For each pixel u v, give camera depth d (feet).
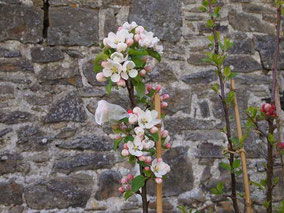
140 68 4.33
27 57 7.60
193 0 8.46
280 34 5.78
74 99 7.67
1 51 7.47
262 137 8.36
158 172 4.21
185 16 8.39
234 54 8.55
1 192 7.13
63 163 7.43
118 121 4.17
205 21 8.47
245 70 8.54
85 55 7.84
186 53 8.30
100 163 7.57
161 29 8.19
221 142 8.13
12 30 7.55
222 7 8.63
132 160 4.27
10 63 7.48
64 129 7.52
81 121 7.63
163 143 4.44
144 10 8.16
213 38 5.86
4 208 7.11
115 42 4.10
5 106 7.33
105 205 7.48
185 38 8.33
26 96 7.47
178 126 7.98
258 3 8.89
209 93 8.26
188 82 8.20
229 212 7.90
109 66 3.96
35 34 7.66
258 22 8.84
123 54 4.04
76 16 7.86
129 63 3.95
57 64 7.70
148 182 7.68
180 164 7.87
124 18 8.09
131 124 4.46
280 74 8.77
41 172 7.34
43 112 7.49
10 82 7.42
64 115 7.56
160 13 8.23
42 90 7.56
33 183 7.27
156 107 4.35
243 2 8.79
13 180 7.20
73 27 7.82
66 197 7.34
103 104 4.06
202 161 7.99
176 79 8.15
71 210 7.35
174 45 8.26
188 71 8.25
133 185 4.14
